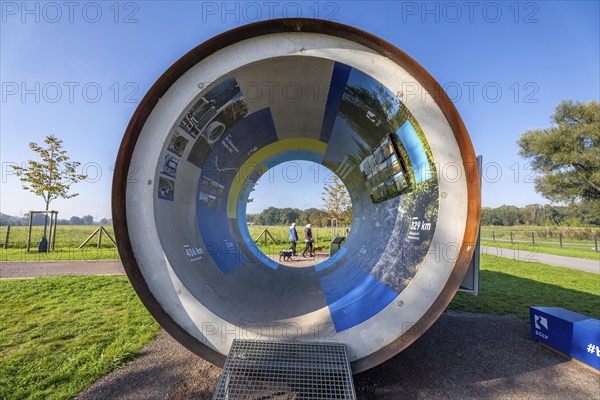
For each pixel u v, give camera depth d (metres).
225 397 2.62
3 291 6.98
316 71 3.31
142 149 2.97
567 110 31.84
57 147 17.27
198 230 4.05
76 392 2.99
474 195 2.79
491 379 3.36
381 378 3.34
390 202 4.43
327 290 4.82
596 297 7.01
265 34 3.00
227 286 4.06
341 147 5.96
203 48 2.95
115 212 2.85
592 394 3.10
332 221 24.48
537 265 12.52
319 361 2.81
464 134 2.82
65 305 5.96
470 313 5.71
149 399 2.89
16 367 3.49
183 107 2.99
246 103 3.90
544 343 4.24
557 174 31.67
